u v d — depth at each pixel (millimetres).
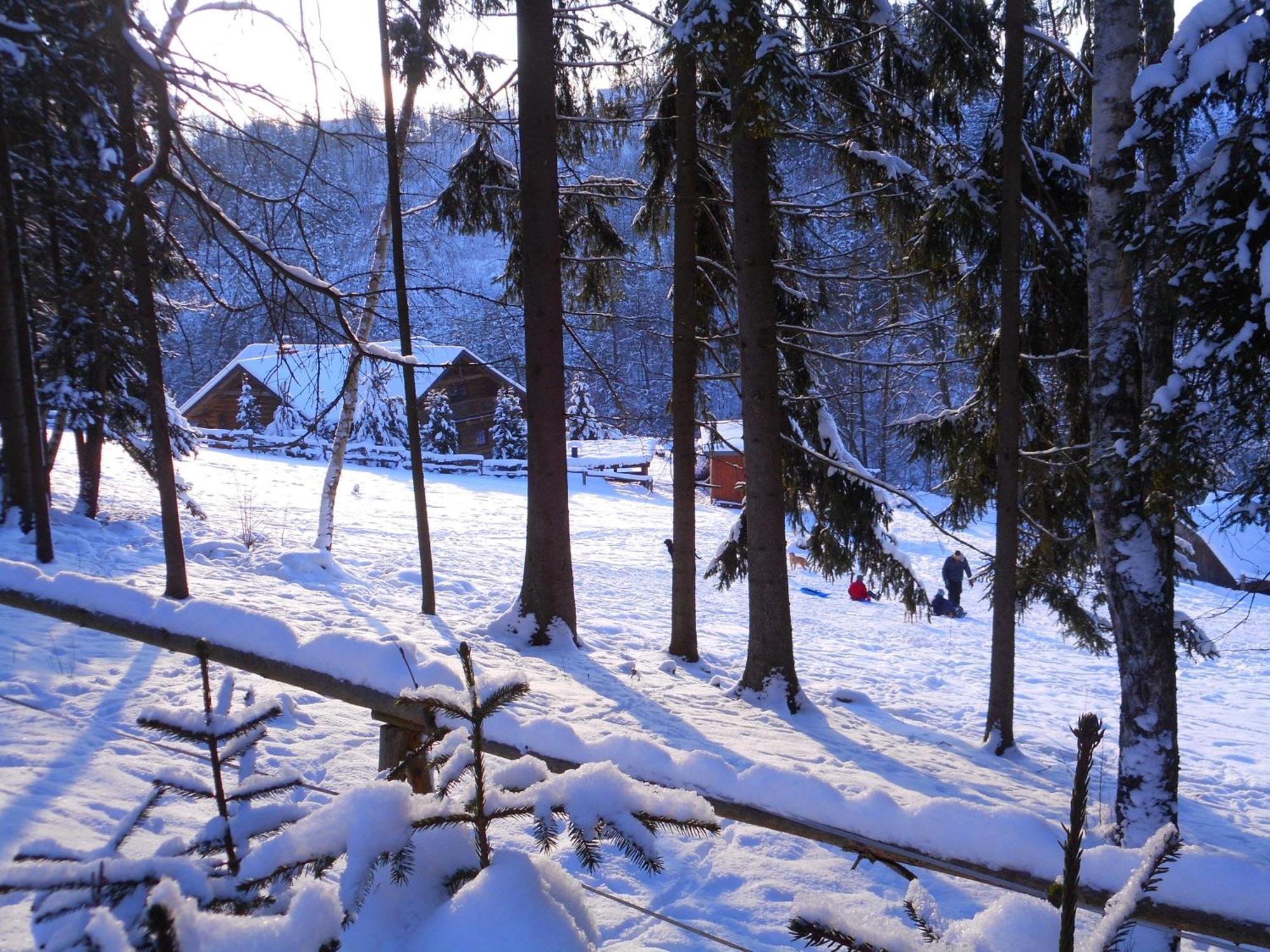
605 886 4395
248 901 1359
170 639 2865
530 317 10523
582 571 19500
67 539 11180
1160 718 5867
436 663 2410
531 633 10609
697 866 4711
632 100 11969
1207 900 1690
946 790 7449
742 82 8148
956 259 10117
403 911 1284
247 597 10258
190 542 12719
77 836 3803
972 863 1805
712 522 29031
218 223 8211
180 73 7656
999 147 9523
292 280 8078
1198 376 5316
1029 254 9883
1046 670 15141
